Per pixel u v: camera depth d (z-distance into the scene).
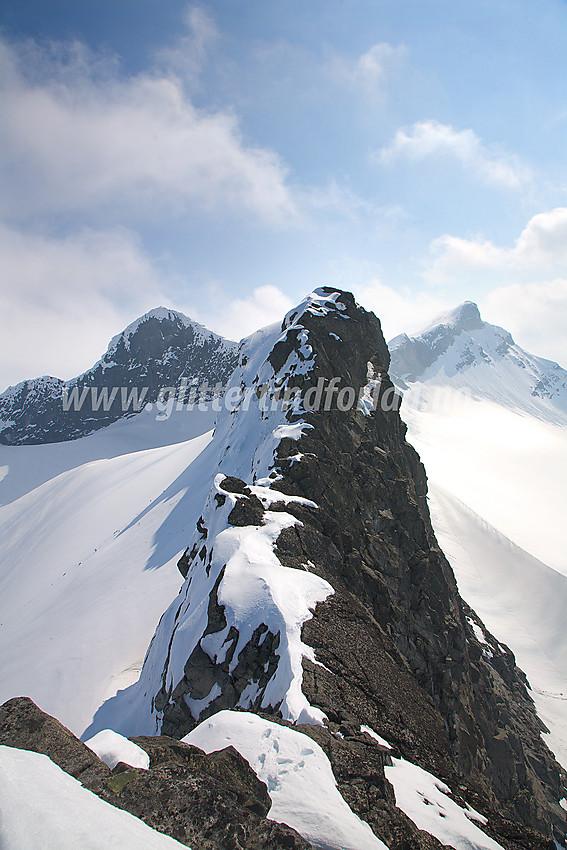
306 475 28.89
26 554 90.69
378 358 47.06
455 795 11.23
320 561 22.22
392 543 30.55
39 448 185.62
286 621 15.62
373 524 30.67
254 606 16.52
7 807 4.11
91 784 5.42
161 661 22.22
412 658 25.16
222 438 70.56
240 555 19.55
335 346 43.44
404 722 13.70
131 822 4.71
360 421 38.53
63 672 32.81
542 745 37.19
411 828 7.68
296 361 42.41
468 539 96.38
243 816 5.54
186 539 49.53
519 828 10.80
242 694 15.12
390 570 28.02
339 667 14.55
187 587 23.91
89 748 6.30
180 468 87.06
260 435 42.88
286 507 25.08
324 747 9.08
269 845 5.19
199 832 5.12
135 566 50.22
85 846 3.94
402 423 43.97
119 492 94.44
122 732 22.53
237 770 7.05
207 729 9.17
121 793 5.39
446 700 25.11
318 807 7.06
